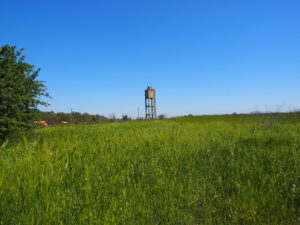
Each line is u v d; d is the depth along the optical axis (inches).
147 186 115.1
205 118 799.1
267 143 207.5
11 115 238.2
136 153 171.2
